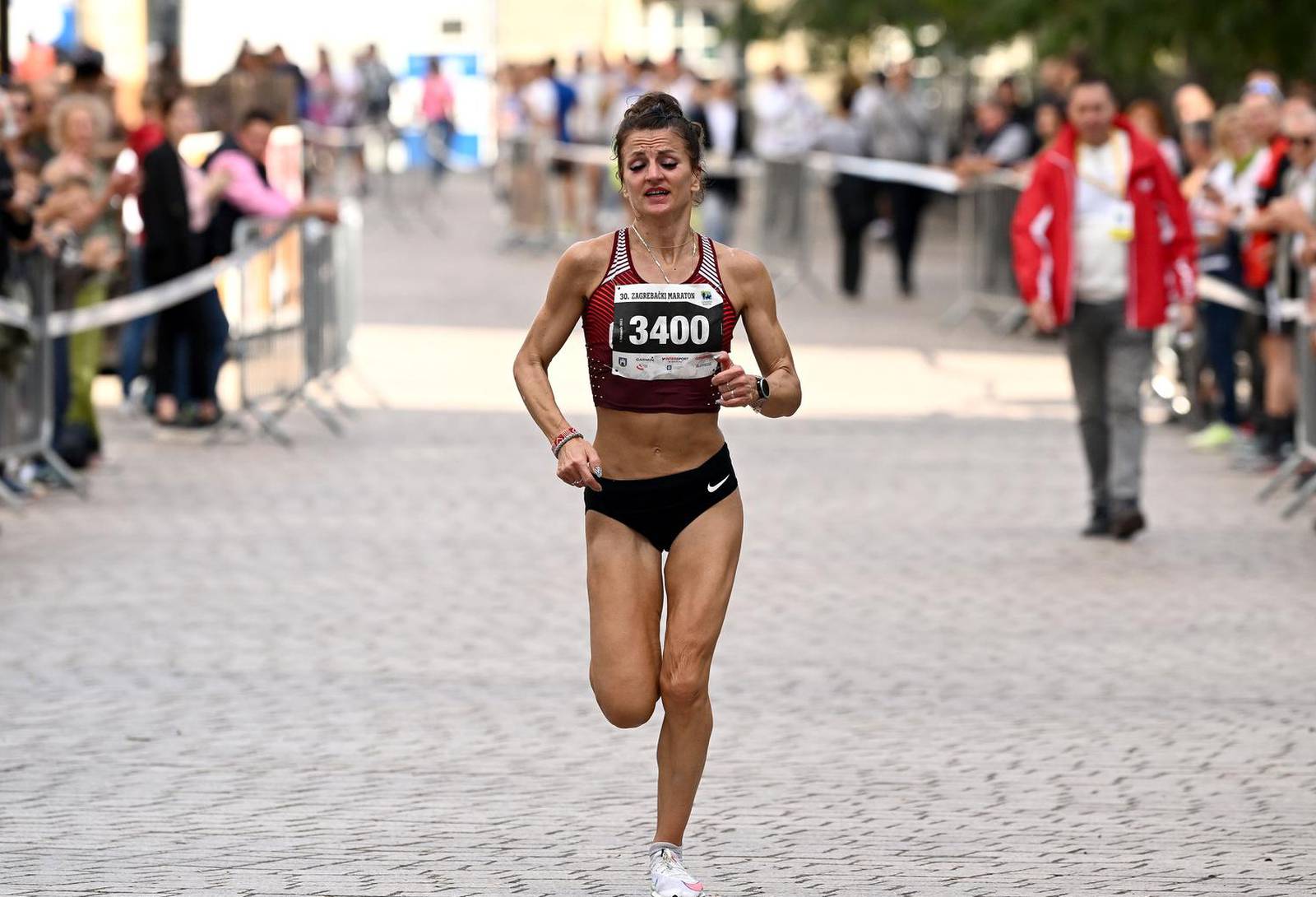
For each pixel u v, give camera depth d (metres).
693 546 18.02
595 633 17.89
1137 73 71.88
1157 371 54.31
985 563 33.72
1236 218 43.50
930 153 77.62
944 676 26.33
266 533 35.66
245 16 136.62
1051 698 25.27
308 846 19.39
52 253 37.62
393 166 116.12
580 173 96.44
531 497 39.56
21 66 62.88
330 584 31.59
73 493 39.34
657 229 17.97
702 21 151.50
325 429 47.97
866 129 76.81
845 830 20.03
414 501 38.97
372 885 18.25
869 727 23.84
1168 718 24.38
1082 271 34.91
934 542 35.44
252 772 21.86
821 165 76.12
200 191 46.69
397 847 19.39
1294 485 41.59
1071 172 34.81
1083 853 19.36
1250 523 37.50
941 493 40.38
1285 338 42.31
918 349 63.53
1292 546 35.38
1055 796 21.22
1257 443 43.59
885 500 39.50
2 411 36.44
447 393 53.50
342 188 112.19
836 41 115.81
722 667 26.67
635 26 147.50
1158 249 34.69
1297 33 66.88
